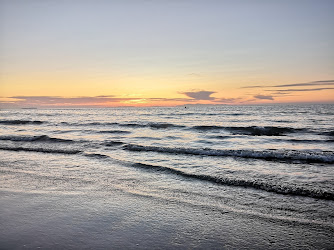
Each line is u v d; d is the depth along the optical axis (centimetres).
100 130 1927
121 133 1752
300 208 392
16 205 389
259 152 863
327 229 315
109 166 707
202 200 429
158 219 342
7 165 721
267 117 3875
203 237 289
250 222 337
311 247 268
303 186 507
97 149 1016
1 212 357
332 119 3228
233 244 272
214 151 909
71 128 2095
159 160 798
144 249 255
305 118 3500
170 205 402
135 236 287
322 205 405
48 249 249
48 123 2617
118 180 557
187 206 398
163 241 276
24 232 290
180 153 917
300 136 1585
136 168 680
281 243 277
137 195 453
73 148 1042
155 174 614
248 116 4272
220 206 400
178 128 2111
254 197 446
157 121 3144
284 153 849
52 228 304
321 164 734
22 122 2673
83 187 500
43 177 580
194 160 797
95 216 348
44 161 782
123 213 362
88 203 404
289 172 637
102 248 255
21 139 1299
